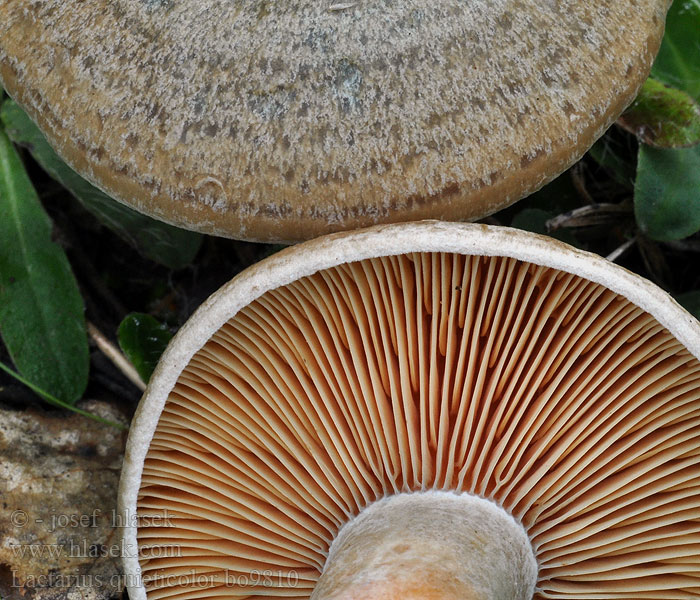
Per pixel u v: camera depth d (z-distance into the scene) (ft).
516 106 0.45
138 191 0.46
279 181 0.45
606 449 0.45
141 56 0.45
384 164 0.44
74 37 0.46
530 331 0.44
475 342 0.43
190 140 0.45
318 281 0.43
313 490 0.46
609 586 0.47
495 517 0.45
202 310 0.43
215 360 0.46
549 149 0.45
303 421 0.46
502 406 0.43
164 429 0.47
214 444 0.47
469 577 0.43
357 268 0.43
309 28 0.45
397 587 0.42
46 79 0.46
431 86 0.44
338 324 0.44
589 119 0.46
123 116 0.45
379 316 0.43
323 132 0.44
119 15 0.45
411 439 0.44
